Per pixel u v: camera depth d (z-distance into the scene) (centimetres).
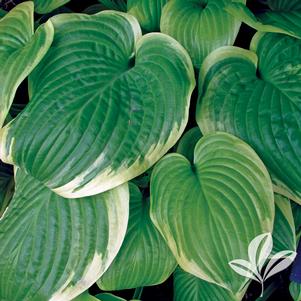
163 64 89
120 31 93
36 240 88
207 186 87
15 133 86
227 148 88
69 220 88
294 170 86
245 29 115
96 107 86
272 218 85
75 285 87
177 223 85
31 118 86
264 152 87
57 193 84
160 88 88
